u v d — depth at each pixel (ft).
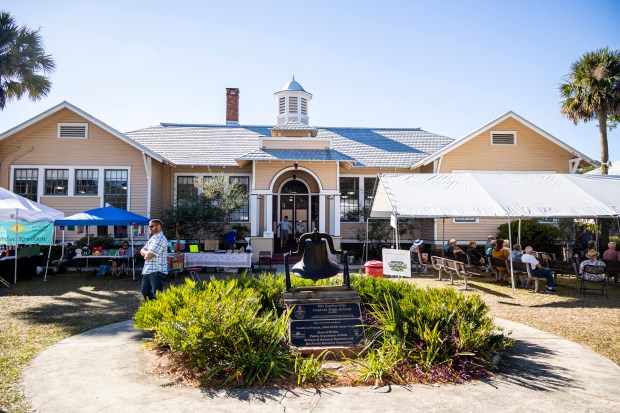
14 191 63.16
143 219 47.98
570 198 39.91
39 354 18.65
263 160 60.85
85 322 25.30
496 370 16.70
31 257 48.03
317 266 19.57
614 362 18.04
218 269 54.70
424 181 44.42
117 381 15.40
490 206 38.78
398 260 35.73
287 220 71.72
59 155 63.82
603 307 31.04
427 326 17.60
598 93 63.57
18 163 63.26
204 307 16.93
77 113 62.44
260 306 19.80
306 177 71.92
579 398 13.99
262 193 61.41
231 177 71.00
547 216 36.73
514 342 20.20
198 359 15.87
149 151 62.28
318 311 18.63
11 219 42.68
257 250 59.26
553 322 26.04
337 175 62.34
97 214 46.50
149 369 16.67
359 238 70.08
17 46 56.13
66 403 13.50
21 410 12.94
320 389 14.70
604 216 37.06
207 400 13.76
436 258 46.91
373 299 23.56
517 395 14.24
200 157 71.10
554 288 37.83
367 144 78.69
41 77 58.70
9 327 23.85
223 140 78.13
